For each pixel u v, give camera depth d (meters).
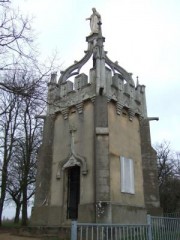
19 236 16.80
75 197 18.12
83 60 22.70
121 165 18.03
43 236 16.28
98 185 16.22
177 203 37.62
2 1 10.02
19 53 10.38
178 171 41.53
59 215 17.78
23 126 27.52
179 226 13.47
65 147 19.38
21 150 28.89
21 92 10.17
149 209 18.83
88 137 18.09
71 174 18.92
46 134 20.91
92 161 17.27
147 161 20.28
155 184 19.77
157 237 11.76
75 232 8.95
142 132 21.14
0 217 25.88
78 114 19.38
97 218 15.48
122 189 17.39
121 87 20.34
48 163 19.94
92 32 23.17
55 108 20.95
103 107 18.14
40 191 19.45
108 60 21.86
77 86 20.00
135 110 20.94
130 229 10.62
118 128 18.97
